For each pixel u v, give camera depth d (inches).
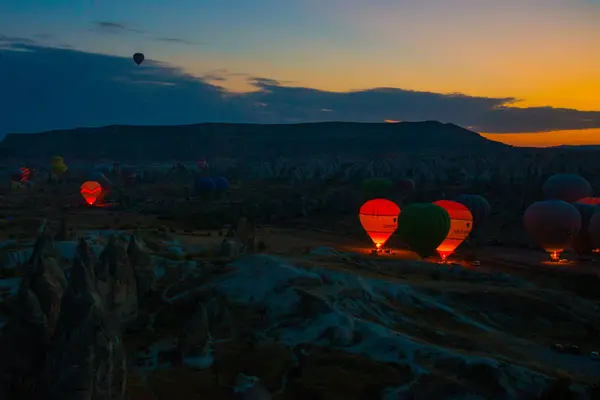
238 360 1352.1
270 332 1515.7
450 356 1386.6
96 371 975.0
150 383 1244.5
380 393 1254.3
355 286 1775.3
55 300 1274.6
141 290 1768.0
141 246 1882.4
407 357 1392.7
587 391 1322.6
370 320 1632.6
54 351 989.8
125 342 1456.7
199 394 1204.5
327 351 1419.8
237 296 1683.1
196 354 1371.8
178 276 1921.8
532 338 1732.3
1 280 1785.2
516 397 1288.1
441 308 1824.6
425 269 2364.7
